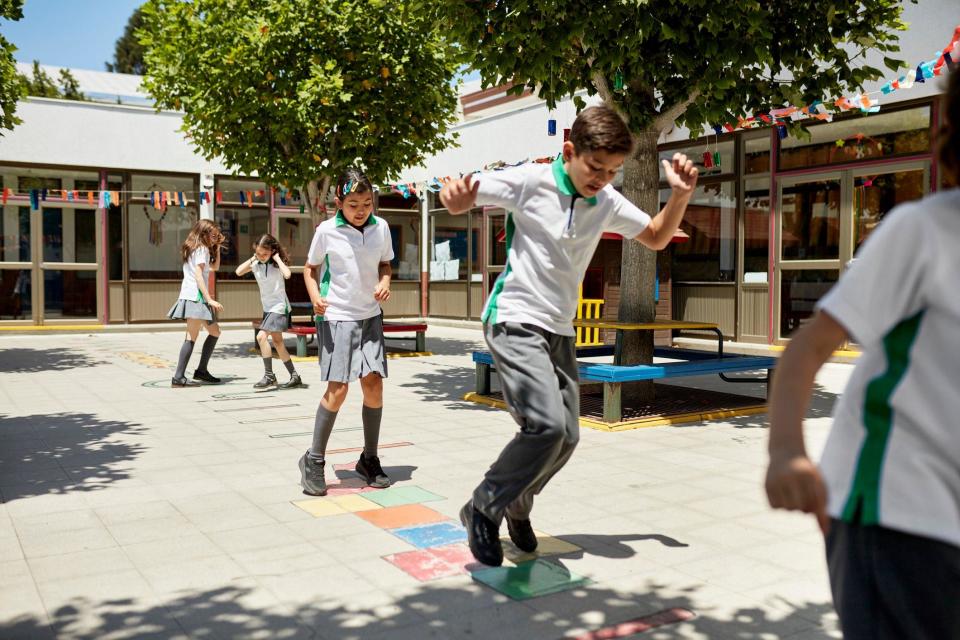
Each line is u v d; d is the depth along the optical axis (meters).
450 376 10.06
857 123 10.44
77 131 16.48
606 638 2.75
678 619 2.91
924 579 1.34
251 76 10.80
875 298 1.37
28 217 16.39
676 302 13.36
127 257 17.11
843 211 10.65
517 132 15.75
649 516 4.18
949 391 1.33
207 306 9.12
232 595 3.13
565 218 3.10
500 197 3.12
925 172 9.66
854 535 1.41
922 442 1.36
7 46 10.58
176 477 5.00
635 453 5.66
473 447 5.90
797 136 7.41
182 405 7.80
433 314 19.30
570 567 3.43
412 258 19.44
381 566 3.45
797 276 11.34
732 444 5.97
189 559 3.53
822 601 3.07
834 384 9.05
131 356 12.38
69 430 6.53
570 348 3.27
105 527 3.99
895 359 1.39
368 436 4.81
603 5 6.16
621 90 6.97
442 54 11.46
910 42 9.55
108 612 2.97
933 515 1.33
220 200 17.75
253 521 4.09
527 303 3.17
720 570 3.40
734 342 12.32
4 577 3.31
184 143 17.39
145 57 11.97
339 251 4.51
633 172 7.41
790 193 11.38
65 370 10.62
